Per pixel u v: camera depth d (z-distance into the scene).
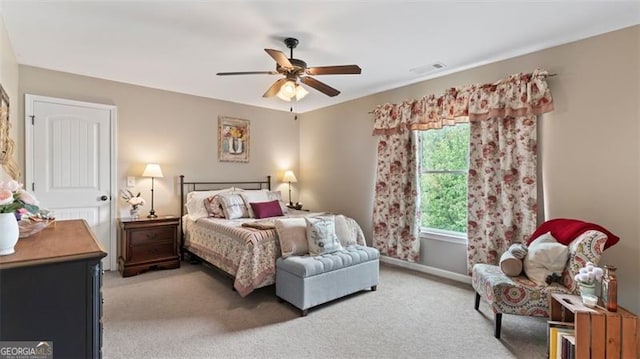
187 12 2.34
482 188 3.37
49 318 1.23
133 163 4.13
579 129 2.76
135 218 3.95
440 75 3.74
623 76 2.55
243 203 4.27
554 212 2.90
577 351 1.85
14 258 1.22
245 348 2.19
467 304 2.96
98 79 3.85
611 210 2.60
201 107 4.73
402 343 2.27
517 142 3.09
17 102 3.28
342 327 2.50
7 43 2.62
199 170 4.71
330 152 5.23
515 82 3.08
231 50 3.03
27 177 3.39
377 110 4.34
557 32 2.66
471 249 3.42
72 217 3.69
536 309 2.25
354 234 3.57
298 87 2.84
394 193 4.08
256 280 2.90
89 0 2.18
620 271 2.55
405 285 3.46
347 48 2.99
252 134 5.28
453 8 2.29
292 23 2.51
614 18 2.42
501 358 2.09
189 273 3.83
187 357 2.07
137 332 2.38
